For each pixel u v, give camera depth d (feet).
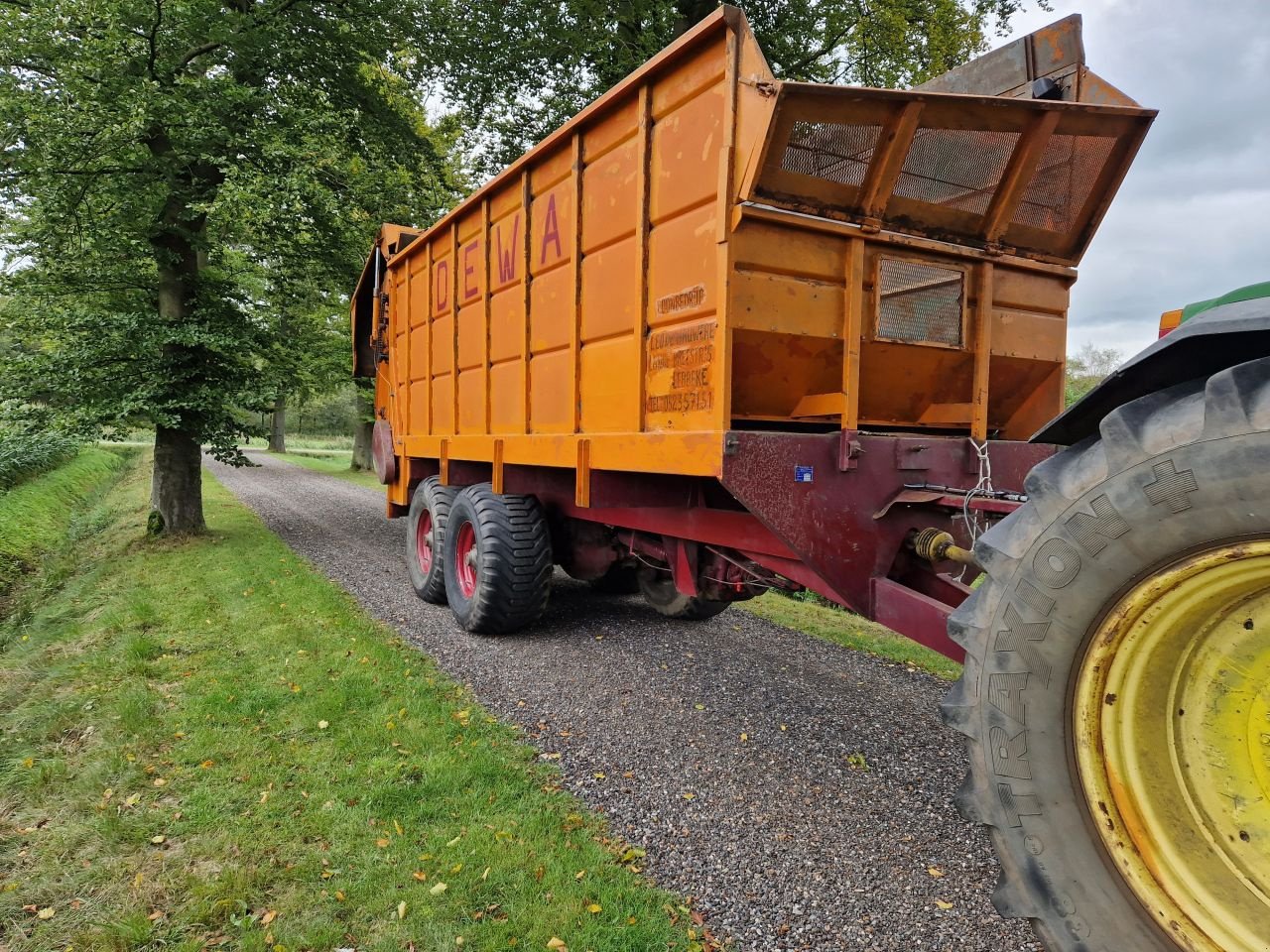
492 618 17.25
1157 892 4.86
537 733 12.19
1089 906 5.08
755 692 14.15
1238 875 4.70
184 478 33.35
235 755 11.25
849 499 9.60
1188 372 5.22
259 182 27.76
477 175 52.21
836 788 10.39
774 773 10.85
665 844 8.96
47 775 10.84
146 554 29.37
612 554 17.54
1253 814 4.69
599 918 7.54
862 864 8.55
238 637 17.67
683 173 9.89
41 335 29.96
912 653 16.81
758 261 9.20
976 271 10.99
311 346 46.16
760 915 7.63
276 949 7.07
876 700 13.83
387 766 10.84
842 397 9.85
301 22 35.12
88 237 28.66
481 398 17.39
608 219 11.83
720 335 9.02
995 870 8.41
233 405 31.58
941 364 11.08
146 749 11.50
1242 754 4.75
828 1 39.91
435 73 43.88
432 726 12.23
